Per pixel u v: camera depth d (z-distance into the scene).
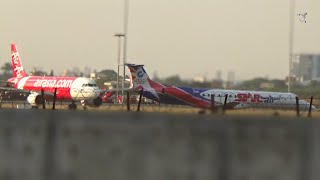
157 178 65.62
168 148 68.19
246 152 65.19
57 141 71.75
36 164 69.94
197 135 68.88
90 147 70.00
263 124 68.62
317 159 64.25
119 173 66.12
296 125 67.19
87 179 67.06
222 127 68.69
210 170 64.81
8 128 74.75
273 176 63.16
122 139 70.62
